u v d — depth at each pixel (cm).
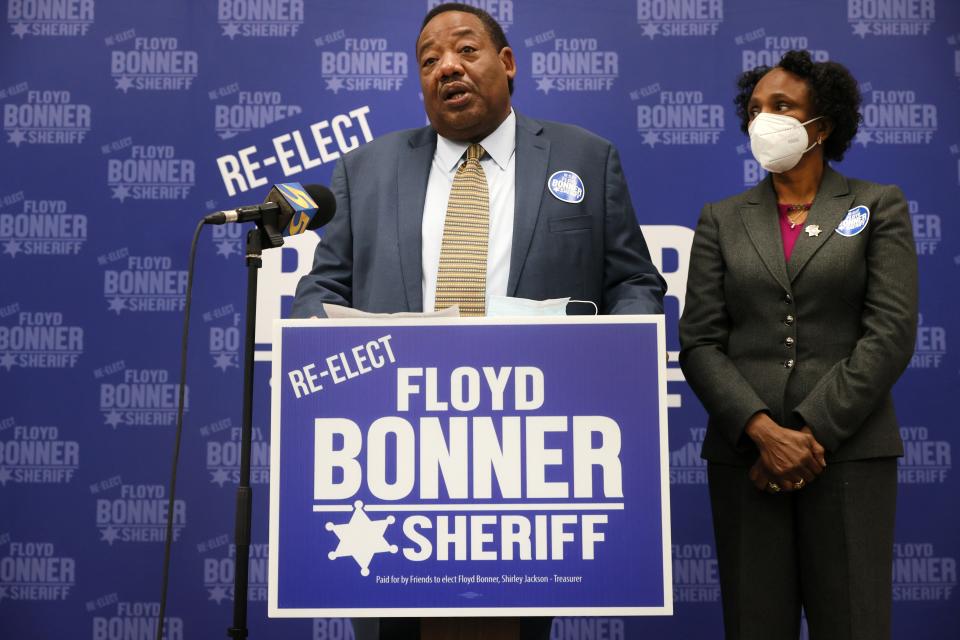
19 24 447
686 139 445
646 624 427
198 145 445
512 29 449
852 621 299
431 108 339
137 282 439
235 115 447
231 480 434
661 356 242
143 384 435
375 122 448
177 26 449
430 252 334
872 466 307
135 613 428
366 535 240
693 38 447
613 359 243
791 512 314
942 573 423
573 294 331
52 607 427
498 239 332
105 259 439
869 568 302
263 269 441
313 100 448
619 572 237
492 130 347
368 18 451
